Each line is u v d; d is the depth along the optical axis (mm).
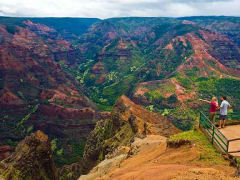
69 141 146125
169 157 24641
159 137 48094
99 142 87500
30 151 69562
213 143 23375
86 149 96500
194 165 21266
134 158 34688
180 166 21703
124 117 84000
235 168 19344
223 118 25297
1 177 62469
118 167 33500
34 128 155750
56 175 75812
